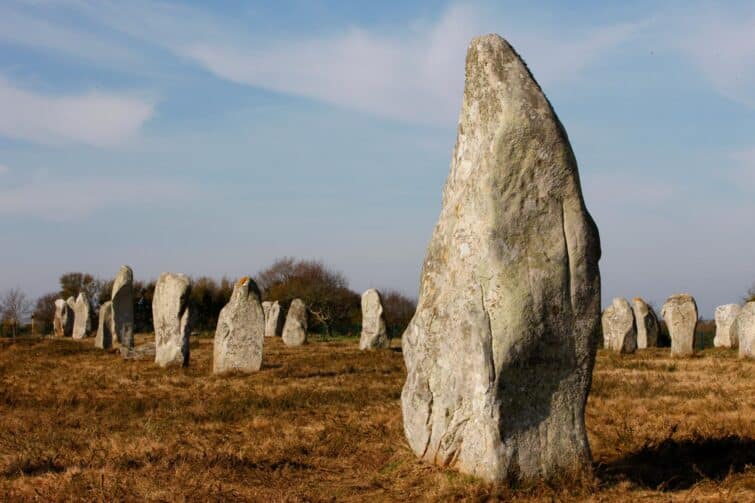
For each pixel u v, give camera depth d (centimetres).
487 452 731
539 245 749
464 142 798
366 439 1033
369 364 2212
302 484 816
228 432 1122
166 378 1817
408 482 777
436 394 793
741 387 1527
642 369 1989
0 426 1162
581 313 760
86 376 1873
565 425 755
